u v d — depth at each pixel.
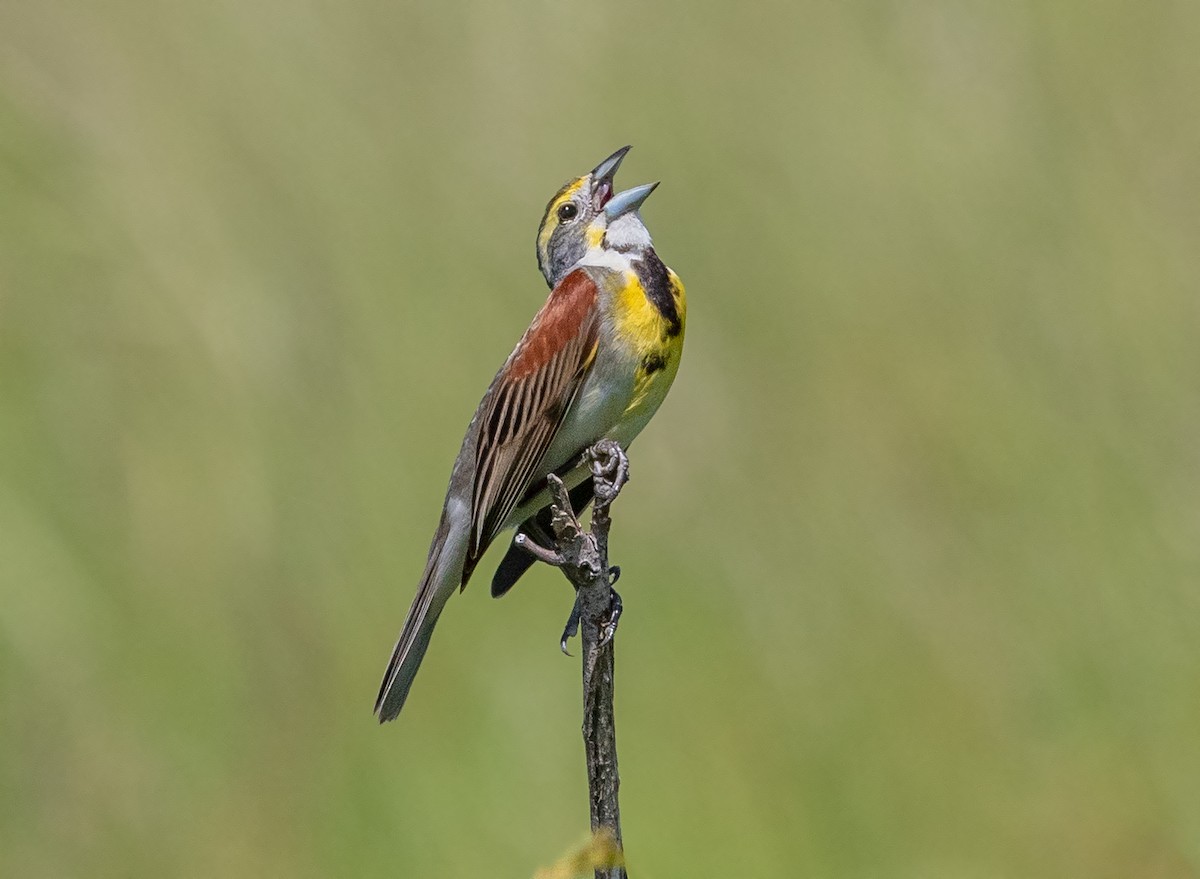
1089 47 13.23
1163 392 12.33
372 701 11.55
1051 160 13.05
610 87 13.45
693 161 13.10
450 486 9.48
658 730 11.09
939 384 12.36
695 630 11.52
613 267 9.29
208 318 12.84
